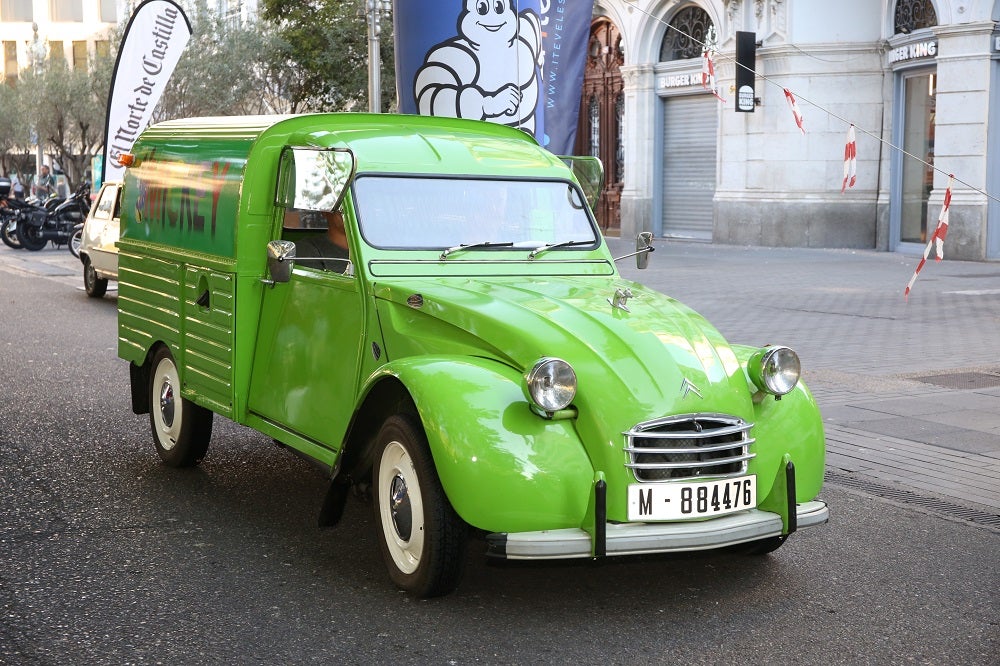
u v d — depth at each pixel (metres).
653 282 17.94
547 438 4.45
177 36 17.50
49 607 4.71
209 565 5.27
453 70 10.66
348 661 4.18
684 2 28.00
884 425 8.19
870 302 15.32
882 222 24.22
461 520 4.61
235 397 6.09
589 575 5.18
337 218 5.63
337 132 5.84
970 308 14.66
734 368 4.88
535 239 5.80
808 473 4.96
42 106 35.97
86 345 12.29
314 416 5.58
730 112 26.39
